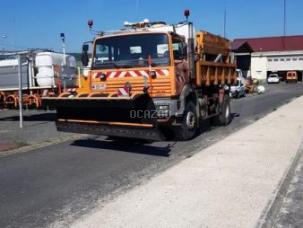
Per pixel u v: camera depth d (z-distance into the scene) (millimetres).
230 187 6531
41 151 10781
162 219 5273
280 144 10133
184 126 11695
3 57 18750
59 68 18266
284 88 55281
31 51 18203
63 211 6023
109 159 9586
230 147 9758
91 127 10273
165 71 10859
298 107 20844
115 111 9859
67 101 10383
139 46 11195
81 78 12195
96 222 5258
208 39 13359
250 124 15000
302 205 6102
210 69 13484
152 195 6203
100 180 7695
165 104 10891
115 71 11422
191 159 8539
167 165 8828
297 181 7363
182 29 11875
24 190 7148
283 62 83750
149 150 10578
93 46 11859
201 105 12883
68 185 7402
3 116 20938
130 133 9695
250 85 41688
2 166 9031
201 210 5547
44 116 20797
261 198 6000
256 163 8125
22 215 5906
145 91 10000
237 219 5234
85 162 9312
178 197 6082
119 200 6051
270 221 5348
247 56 69062
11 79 18375
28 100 17953
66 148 11133
